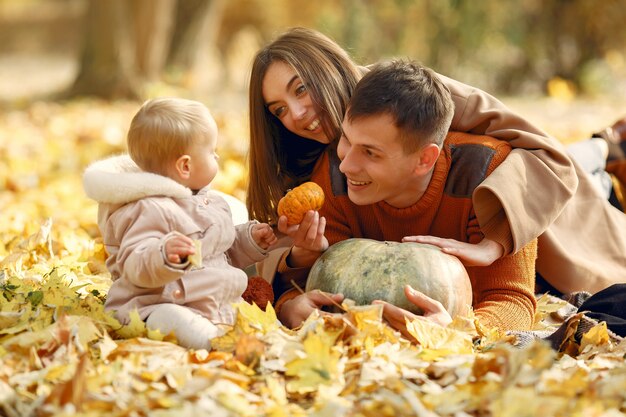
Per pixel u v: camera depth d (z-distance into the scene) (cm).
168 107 363
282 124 457
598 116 1336
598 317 395
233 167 729
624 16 1816
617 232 491
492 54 2003
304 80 429
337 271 378
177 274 331
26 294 379
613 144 564
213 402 279
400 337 349
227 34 2214
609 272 472
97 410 275
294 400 307
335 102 432
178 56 1902
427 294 365
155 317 347
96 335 334
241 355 321
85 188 355
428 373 321
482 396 285
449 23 1908
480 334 372
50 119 1293
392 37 2048
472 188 403
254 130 452
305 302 372
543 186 406
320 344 311
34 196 736
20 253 462
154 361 314
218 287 360
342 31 2041
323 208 434
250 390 306
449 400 286
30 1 4194
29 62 3106
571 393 290
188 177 366
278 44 440
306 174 462
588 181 498
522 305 400
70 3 3966
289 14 2433
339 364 315
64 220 626
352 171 388
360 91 384
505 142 423
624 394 299
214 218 367
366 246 383
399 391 293
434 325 346
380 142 378
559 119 1280
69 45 3697
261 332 342
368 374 306
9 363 315
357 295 369
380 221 421
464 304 375
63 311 357
